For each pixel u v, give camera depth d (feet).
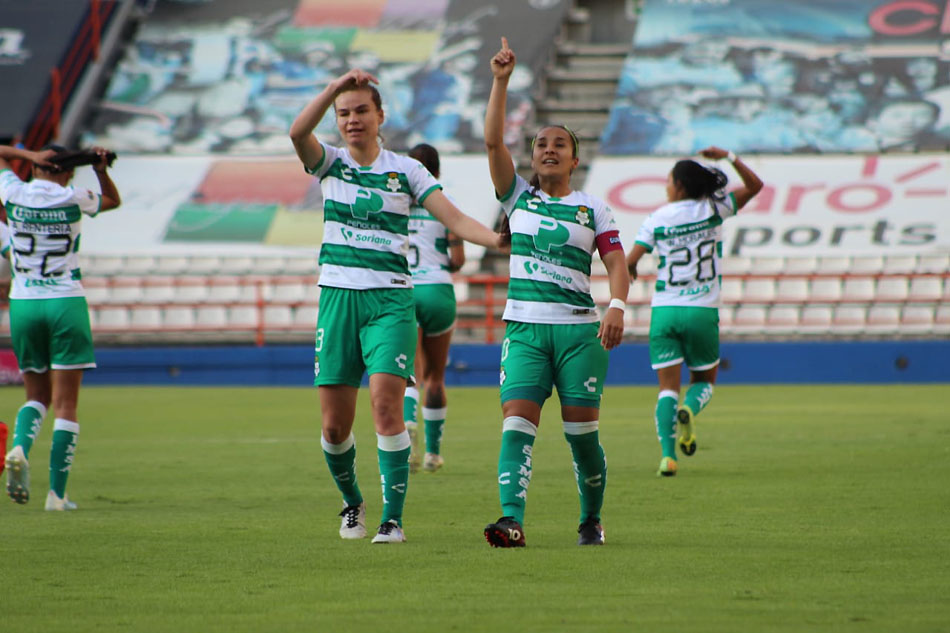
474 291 252.62
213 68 320.70
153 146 297.12
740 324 239.09
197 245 264.31
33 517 71.20
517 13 327.88
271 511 73.36
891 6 320.29
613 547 57.93
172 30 334.65
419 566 53.01
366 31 328.08
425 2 336.49
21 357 76.48
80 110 303.89
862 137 282.77
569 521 67.41
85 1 326.85
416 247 95.50
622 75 307.37
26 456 74.79
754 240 254.06
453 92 302.25
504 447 58.08
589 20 337.72
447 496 79.66
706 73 305.73
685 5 327.88
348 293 60.13
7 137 286.25
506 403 58.44
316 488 85.30
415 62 313.94
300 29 331.36
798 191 267.39
